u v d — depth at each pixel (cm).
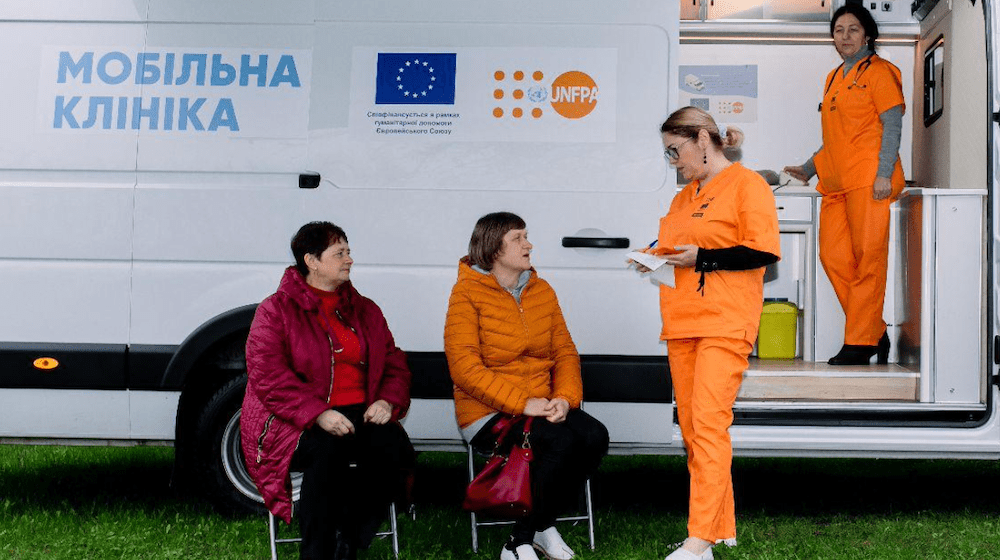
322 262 341
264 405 329
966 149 465
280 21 414
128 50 414
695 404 329
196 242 406
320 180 409
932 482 535
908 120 566
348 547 325
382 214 407
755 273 332
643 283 403
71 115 412
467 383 353
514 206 406
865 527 415
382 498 337
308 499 319
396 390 355
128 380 404
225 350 413
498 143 407
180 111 411
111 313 405
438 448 409
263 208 407
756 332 331
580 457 349
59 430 407
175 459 414
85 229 407
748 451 413
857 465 594
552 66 409
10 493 482
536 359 372
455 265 405
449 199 407
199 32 414
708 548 331
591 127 407
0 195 408
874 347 495
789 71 590
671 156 337
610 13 410
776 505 470
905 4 545
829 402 432
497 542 387
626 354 403
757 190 327
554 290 400
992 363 413
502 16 411
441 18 412
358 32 413
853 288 497
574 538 385
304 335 336
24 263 407
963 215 429
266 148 409
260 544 379
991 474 562
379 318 359
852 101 494
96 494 480
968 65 466
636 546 382
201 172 409
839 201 511
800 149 589
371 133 409
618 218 405
